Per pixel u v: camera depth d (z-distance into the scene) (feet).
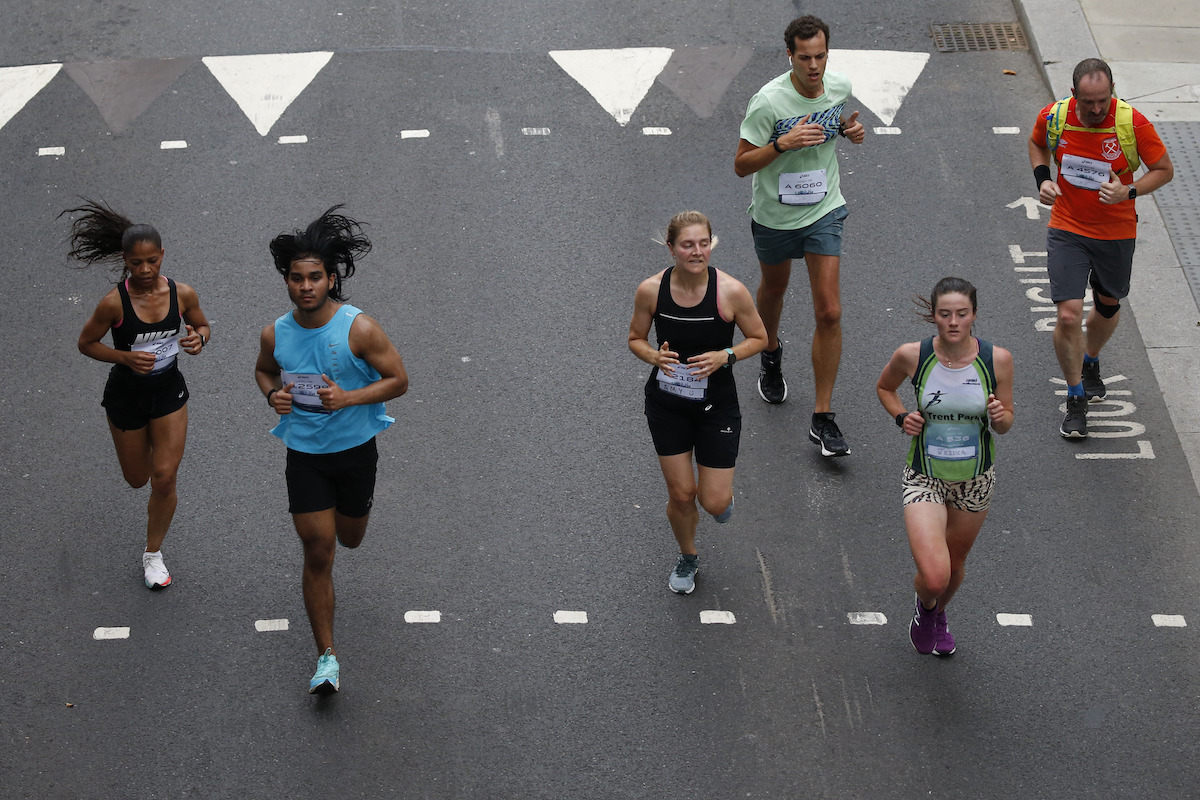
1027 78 93.61
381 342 49.70
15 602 58.44
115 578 59.62
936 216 81.76
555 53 96.63
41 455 66.23
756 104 62.18
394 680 54.80
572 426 67.77
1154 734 52.29
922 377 49.24
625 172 85.92
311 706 53.72
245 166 86.63
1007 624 57.00
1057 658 55.47
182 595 58.80
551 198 83.71
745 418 68.59
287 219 81.92
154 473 56.29
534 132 89.20
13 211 82.99
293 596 58.80
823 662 55.52
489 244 80.02
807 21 59.88
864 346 72.49
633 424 67.92
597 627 57.16
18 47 98.12
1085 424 65.87
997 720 52.90
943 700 53.78
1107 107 61.05
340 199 83.61
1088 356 68.95
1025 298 75.61
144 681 54.85
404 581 59.41
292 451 50.52
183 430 56.80
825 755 51.67
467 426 67.77
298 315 49.49
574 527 62.18
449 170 86.07
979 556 60.34
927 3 101.40
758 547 61.11
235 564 60.39
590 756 51.67
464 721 53.06
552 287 76.84
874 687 54.34
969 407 48.80
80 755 51.83
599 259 78.89
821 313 63.52
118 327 53.98
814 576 59.57
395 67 95.35
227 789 50.49
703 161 86.69
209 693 54.34
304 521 50.31
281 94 92.84
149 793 50.34
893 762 51.34
